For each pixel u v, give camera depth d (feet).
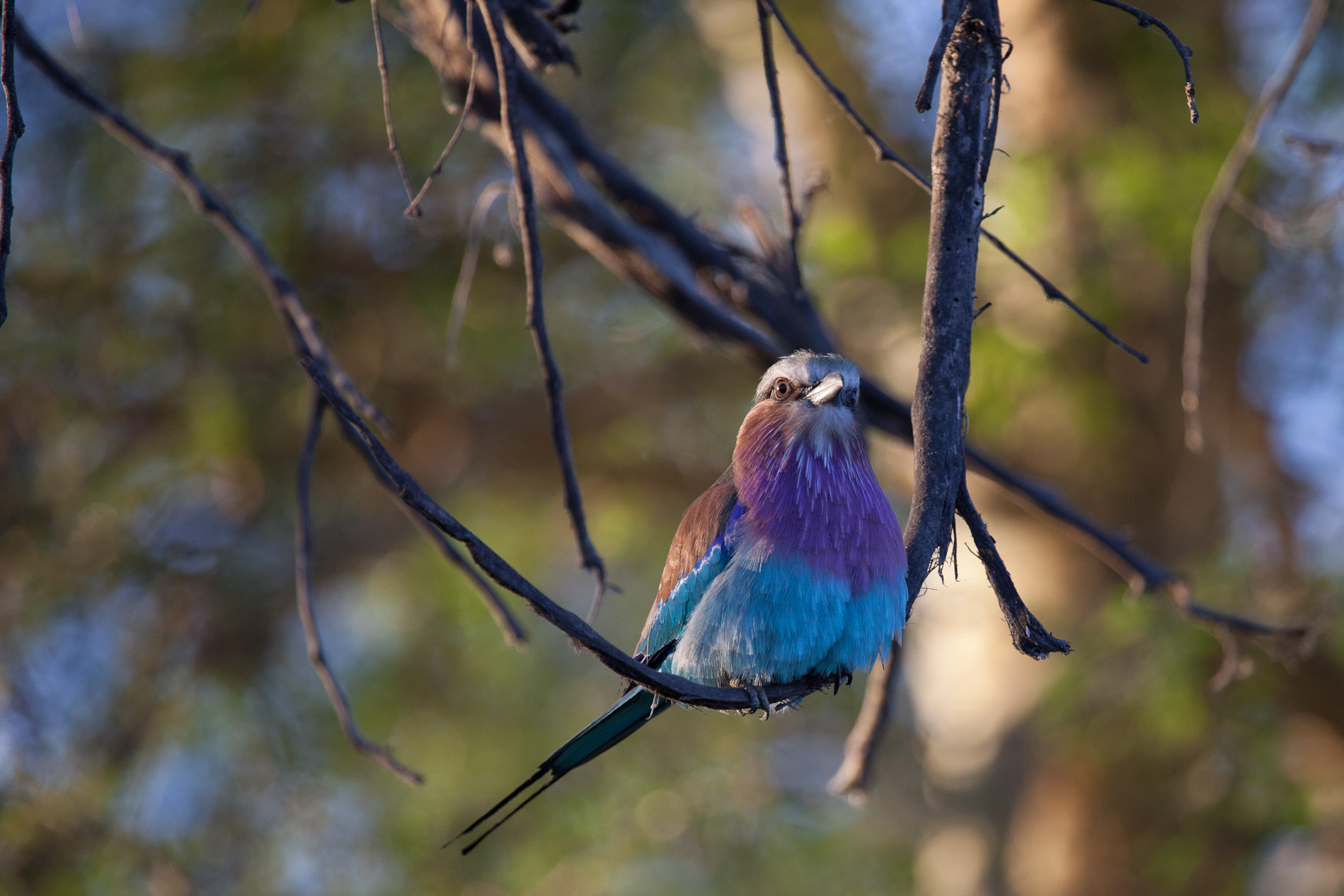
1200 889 42.78
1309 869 50.31
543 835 52.16
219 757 47.29
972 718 52.44
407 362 51.98
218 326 46.16
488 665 54.08
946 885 52.29
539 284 17.04
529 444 55.16
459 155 46.24
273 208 45.70
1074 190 45.27
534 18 21.33
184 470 48.39
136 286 46.01
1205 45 45.37
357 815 49.60
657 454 56.34
